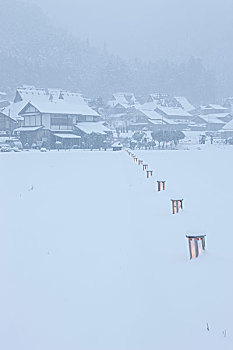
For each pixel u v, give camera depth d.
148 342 4.80
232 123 149.12
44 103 116.94
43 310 6.05
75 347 4.93
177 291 5.98
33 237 10.53
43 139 112.06
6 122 120.75
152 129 154.75
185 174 25.84
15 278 7.54
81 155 60.09
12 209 15.05
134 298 6.06
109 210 13.54
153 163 39.50
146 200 14.67
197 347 4.52
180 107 192.62
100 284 6.80
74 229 11.14
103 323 5.43
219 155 55.81
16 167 36.44
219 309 5.23
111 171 30.44
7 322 5.77
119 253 8.44
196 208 12.30
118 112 176.38
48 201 16.67
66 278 7.27
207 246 7.83
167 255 7.77
